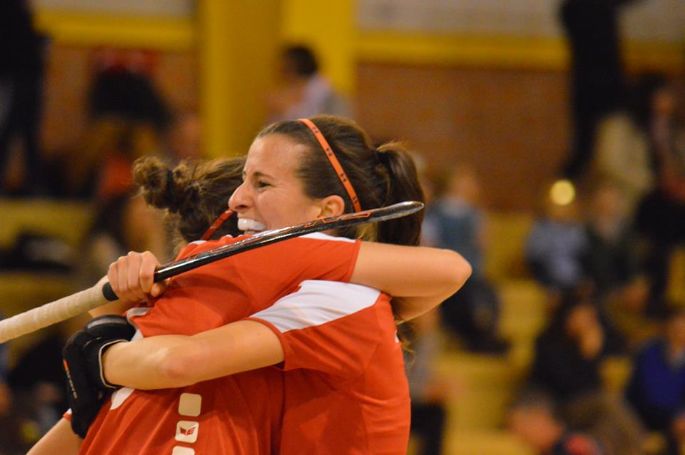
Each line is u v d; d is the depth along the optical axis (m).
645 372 17.53
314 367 5.46
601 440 15.72
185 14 21.53
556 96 24.00
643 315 20.27
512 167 23.73
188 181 6.37
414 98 23.30
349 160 5.91
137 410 5.49
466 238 18.36
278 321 5.38
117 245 15.01
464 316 18.33
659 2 24.69
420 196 6.12
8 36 18.30
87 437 5.66
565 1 21.97
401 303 5.86
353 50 22.89
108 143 18.27
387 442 5.66
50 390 13.73
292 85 16.38
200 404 5.46
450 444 17.06
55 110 20.73
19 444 12.72
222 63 20.55
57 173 18.91
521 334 19.55
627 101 21.70
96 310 6.05
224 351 5.26
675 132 21.91
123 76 19.14
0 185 18.39
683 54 24.69
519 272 21.75
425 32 23.42
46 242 17.06
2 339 5.89
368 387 5.59
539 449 15.49
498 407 18.23
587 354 17.14
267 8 20.30
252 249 5.40
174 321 5.47
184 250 5.75
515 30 23.88
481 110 23.66
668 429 16.84
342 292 5.48
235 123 20.25
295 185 5.79
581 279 19.98
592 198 20.81
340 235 5.95
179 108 21.30
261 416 5.58
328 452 5.59
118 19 21.25
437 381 15.80
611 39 21.75
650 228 21.17
